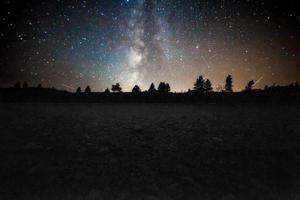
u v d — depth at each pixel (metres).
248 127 14.45
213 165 7.70
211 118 19.28
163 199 5.45
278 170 7.30
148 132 12.56
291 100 36.84
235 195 5.69
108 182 6.28
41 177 6.46
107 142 10.28
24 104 34.72
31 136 11.08
